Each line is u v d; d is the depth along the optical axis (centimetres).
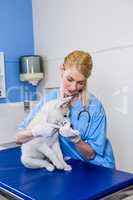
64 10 224
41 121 120
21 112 241
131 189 109
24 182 110
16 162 140
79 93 144
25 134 121
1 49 234
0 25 233
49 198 93
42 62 241
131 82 182
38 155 128
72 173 121
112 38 191
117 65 190
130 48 181
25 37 250
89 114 141
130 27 180
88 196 94
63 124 120
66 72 139
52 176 117
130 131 185
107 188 100
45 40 245
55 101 131
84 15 208
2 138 227
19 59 241
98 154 139
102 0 194
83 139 140
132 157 185
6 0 236
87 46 208
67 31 224
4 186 108
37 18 251
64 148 145
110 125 197
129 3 178
